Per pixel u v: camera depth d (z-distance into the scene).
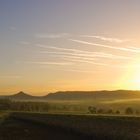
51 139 54.81
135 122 79.31
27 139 55.72
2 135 62.19
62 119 102.12
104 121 85.88
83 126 69.81
